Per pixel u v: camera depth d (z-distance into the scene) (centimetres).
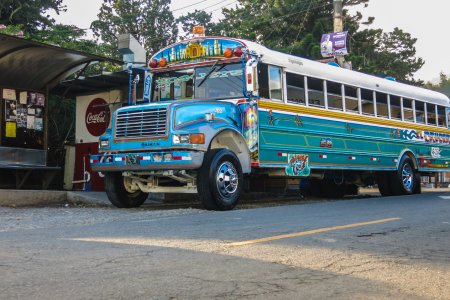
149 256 530
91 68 2209
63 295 388
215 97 1124
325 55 2134
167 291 404
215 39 1135
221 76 1124
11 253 542
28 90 1513
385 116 1545
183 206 1216
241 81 1098
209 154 1010
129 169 1038
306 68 1266
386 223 812
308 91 1267
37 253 542
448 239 673
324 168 1298
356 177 1569
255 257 535
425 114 1739
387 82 1580
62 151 1733
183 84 1166
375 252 580
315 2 3959
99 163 1078
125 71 1409
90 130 1672
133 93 1221
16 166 1393
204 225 770
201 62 1148
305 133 1239
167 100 1177
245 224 782
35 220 887
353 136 1402
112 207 1202
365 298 405
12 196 1229
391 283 452
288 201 1434
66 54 1374
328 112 1320
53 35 2273
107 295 390
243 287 421
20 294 388
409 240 662
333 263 518
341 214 937
